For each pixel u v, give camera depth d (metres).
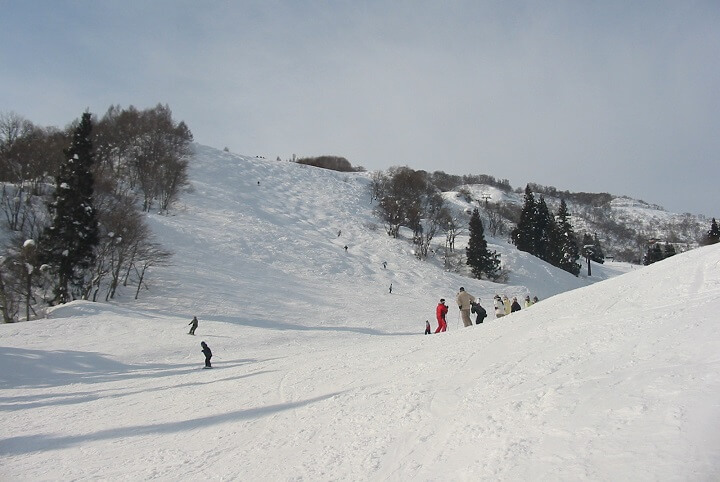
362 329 38.44
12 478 8.24
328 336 33.59
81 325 32.50
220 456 8.06
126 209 49.12
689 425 4.36
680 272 10.81
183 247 56.03
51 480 7.96
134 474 7.73
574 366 7.18
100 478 7.77
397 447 6.62
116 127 84.62
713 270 9.96
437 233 90.31
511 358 9.11
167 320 35.72
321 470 6.54
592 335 8.63
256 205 83.62
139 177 76.12
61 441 10.46
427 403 8.06
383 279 61.44
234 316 40.72
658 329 7.48
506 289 66.38
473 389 7.97
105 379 20.41
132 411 12.91
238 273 53.12
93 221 42.72
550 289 73.94
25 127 64.62
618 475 4.02
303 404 10.52
